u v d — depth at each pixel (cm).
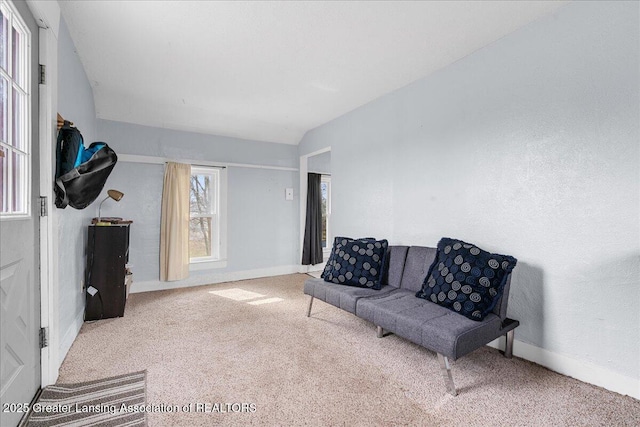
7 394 131
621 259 167
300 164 496
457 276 205
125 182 374
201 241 432
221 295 366
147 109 365
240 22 204
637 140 161
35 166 161
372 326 266
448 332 167
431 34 218
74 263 237
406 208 298
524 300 208
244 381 178
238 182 450
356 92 321
